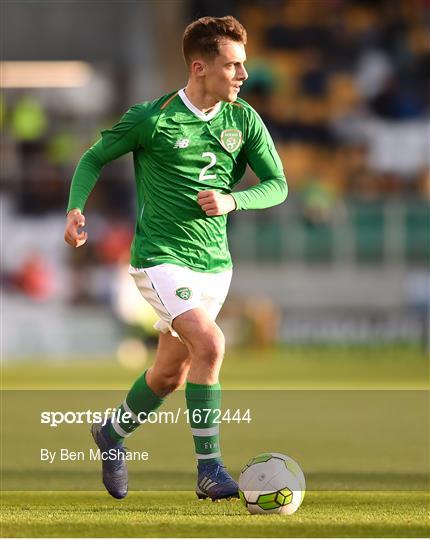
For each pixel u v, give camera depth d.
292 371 52.09
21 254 72.50
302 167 80.25
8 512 17.78
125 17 80.81
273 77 83.06
